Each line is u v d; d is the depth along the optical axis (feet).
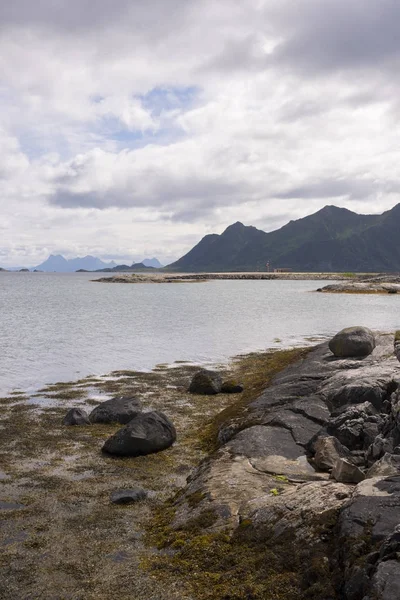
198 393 75.15
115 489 39.91
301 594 22.26
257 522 28.66
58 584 25.71
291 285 543.80
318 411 51.62
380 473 32.24
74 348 118.11
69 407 66.90
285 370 78.59
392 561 20.18
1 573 26.91
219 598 23.35
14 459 46.73
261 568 24.73
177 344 125.18
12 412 63.67
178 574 25.95
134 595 24.36
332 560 23.44
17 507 36.04
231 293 384.47
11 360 101.91
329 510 26.94
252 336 140.26
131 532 32.04
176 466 45.73
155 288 488.44
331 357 79.30
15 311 223.10
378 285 406.21
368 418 44.96
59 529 32.45
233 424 52.60
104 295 366.02
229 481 36.27
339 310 226.58
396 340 84.48
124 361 101.81
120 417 59.88
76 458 47.50
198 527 30.32
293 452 42.60
